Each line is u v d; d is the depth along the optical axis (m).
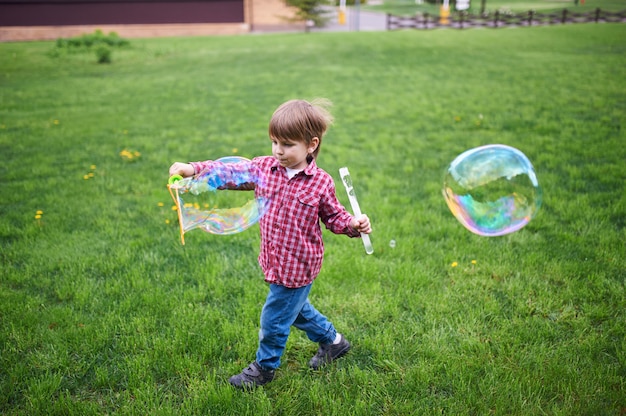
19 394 2.26
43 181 4.91
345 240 3.70
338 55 14.50
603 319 2.74
